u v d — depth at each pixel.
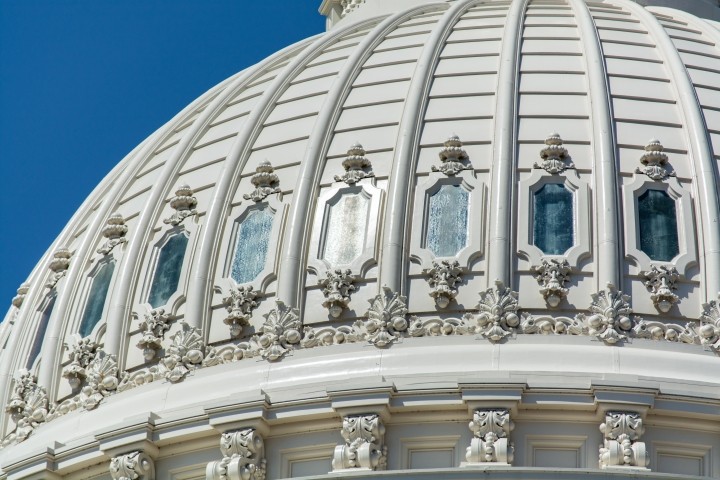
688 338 56.91
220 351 58.91
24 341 65.50
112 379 60.31
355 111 64.38
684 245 59.41
